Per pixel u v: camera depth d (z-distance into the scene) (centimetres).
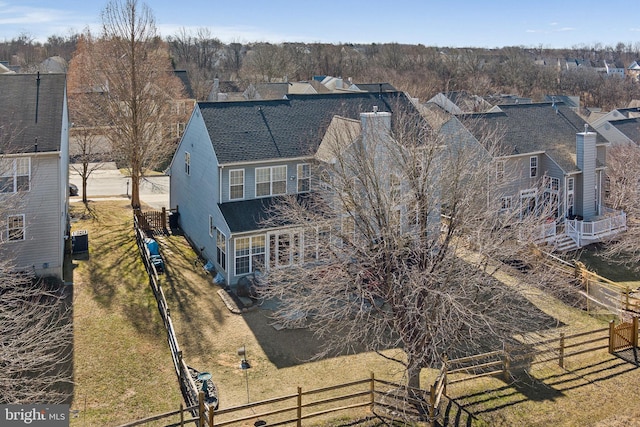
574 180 3856
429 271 1681
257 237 2764
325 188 2425
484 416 1750
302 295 2155
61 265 2622
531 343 2138
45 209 2533
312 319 2417
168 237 3459
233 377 1995
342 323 2328
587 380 1997
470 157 2175
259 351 2178
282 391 1922
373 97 3466
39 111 2631
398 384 1795
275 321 2414
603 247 3622
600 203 4025
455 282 1775
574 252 3528
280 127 3056
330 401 1683
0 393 1503
